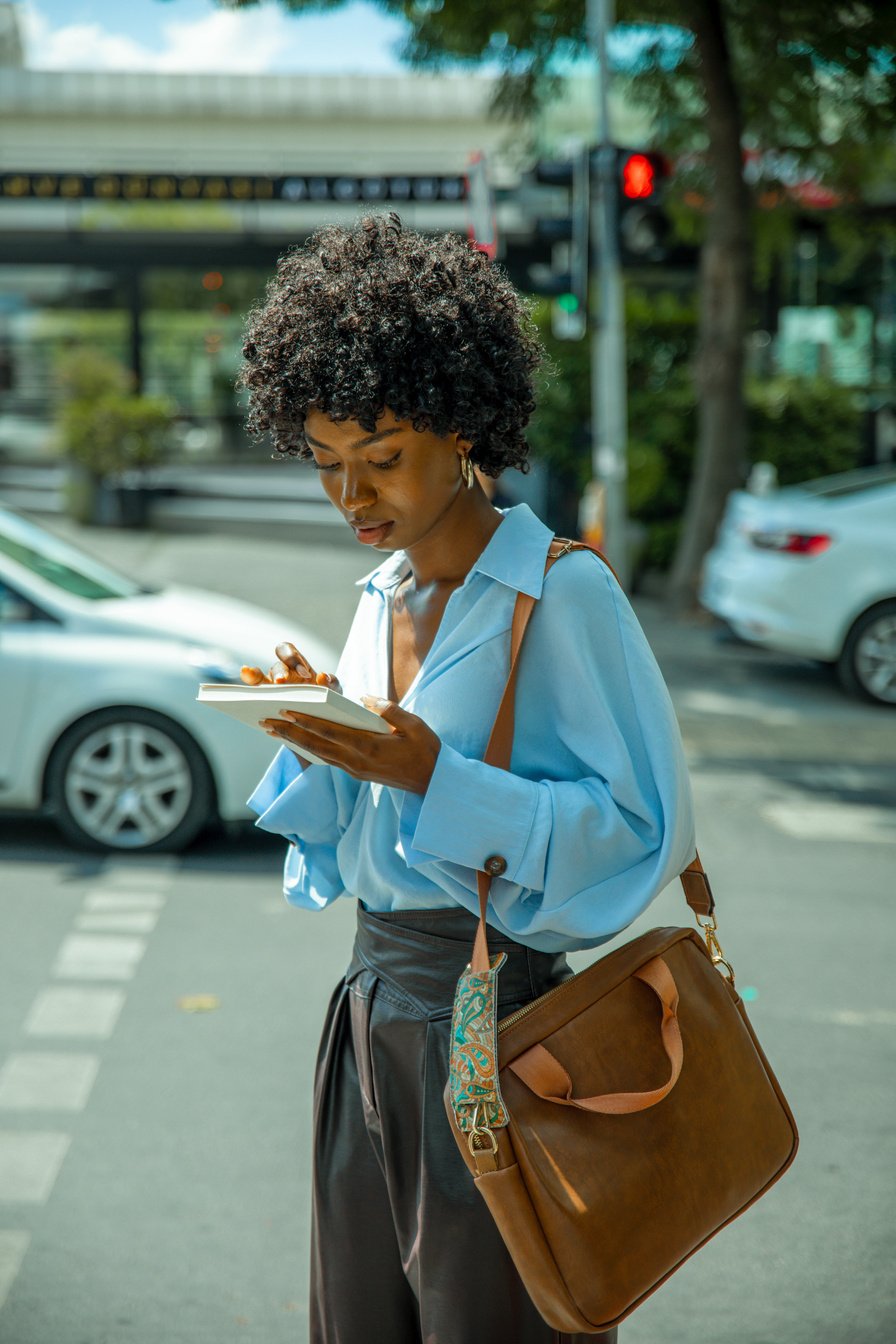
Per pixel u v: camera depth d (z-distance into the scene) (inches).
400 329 63.9
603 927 66.1
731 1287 124.9
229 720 251.0
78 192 705.0
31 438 979.3
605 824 65.6
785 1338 117.2
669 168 440.1
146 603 266.4
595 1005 66.1
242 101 1089.4
